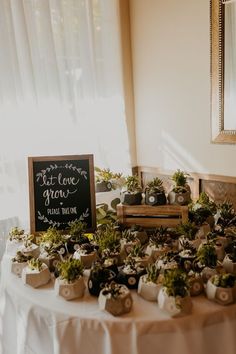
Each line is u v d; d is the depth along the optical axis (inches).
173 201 63.1
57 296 48.2
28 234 65.6
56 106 89.0
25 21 80.5
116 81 101.2
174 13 90.9
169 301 42.8
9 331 54.4
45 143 88.4
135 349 42.8
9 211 84.4
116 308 43.3
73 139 93.5
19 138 83.7
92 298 47.9
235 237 58.1
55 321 45.2
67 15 89.1
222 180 89.0
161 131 100.6
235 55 81.0
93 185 68.1
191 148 94.3
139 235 60.4
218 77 84.0
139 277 48.7
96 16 94.7
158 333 42.8
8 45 79.0
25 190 85.8
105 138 100.7
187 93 92.3
